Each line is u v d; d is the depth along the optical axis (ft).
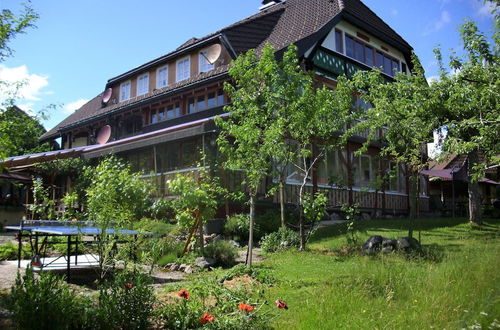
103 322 15.11
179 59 77.15
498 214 78.79
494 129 28.45
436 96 34.94
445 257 28.37
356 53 74.23
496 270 20.94
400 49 84.07
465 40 33.01
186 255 33.32
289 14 77.41
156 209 36.17
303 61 62.44
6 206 68.03
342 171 66.49
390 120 38.40
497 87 29.55
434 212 87.15
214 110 65.10
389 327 14.88
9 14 26.63
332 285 20.45
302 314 16.66
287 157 39.93
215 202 35.81
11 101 28.09
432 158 37.11
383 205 73.05
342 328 15.05
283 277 26.07
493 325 14.11
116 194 25.73
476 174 29.09
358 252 35.91
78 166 62.39
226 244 35.09
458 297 17.52
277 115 36.52
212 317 15.58
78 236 27.27
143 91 85.05
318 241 43.65
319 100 37.65
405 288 19.69
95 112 95.30
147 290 16.40
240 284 21.93
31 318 14.01
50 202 47.11
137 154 63.31
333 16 67.56
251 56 38.42
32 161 64.75
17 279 15.35
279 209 53.88
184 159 55.52
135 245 27.22
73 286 23.57
